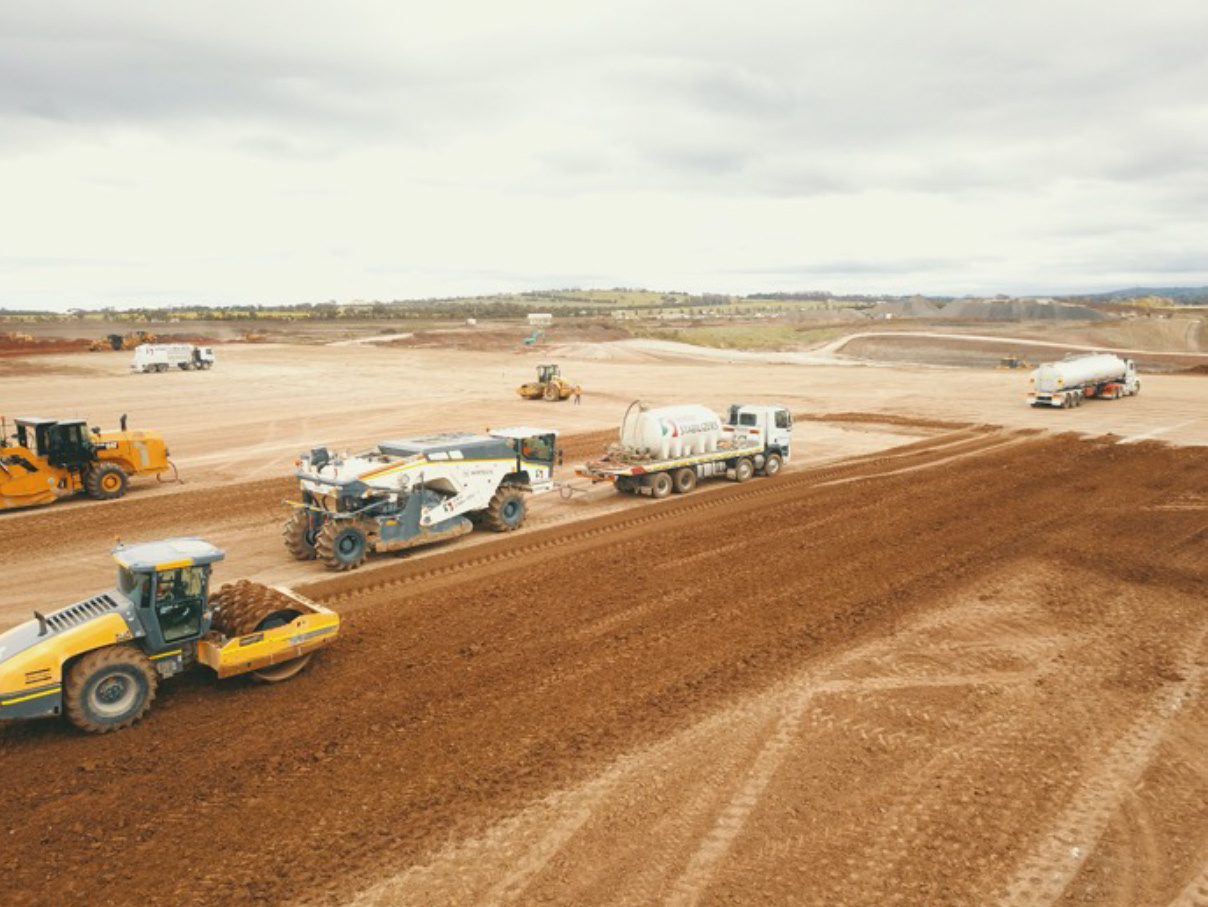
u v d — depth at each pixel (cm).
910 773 941
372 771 938
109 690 1020
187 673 1190
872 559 1733
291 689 1141
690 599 1494
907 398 4794
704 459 2427
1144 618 1409
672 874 768
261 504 2311
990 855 800
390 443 1911
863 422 3900
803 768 948
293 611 1177
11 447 2273
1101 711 1090
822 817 857
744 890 747
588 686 1150
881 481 2555
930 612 1429
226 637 1130
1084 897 744
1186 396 4769
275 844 809
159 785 908
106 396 4778
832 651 1266
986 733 1031
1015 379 5831
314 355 7944
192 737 1011
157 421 3866
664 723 1047
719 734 1021
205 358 6556
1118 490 2392
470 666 1216
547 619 1400
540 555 1777
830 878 764
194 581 1093
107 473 2362
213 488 2517
